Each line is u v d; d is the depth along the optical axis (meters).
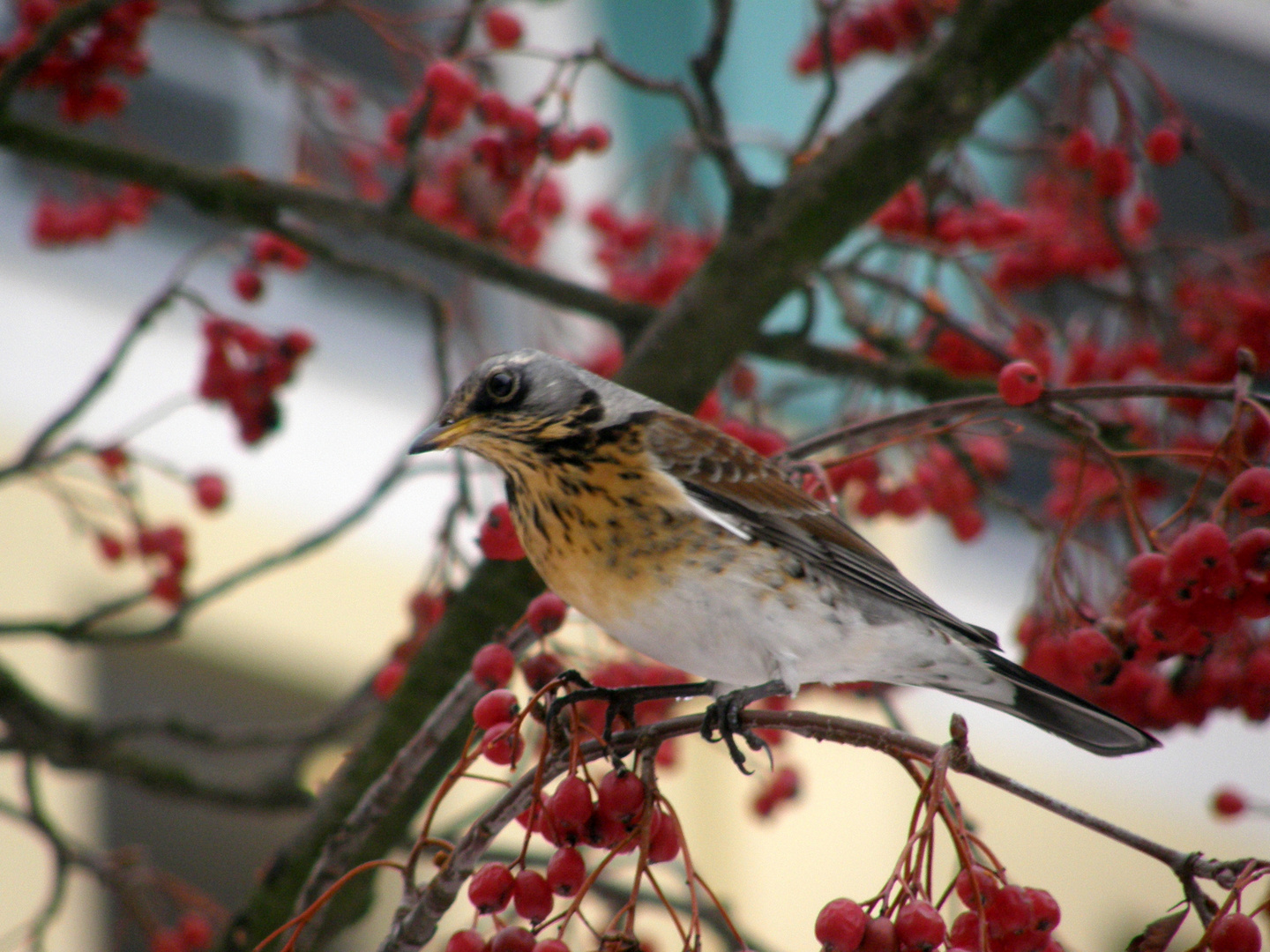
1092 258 10.97
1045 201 11.50
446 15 9.50
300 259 10.67
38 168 13.47
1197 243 10.33
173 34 17.69
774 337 10.37
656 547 7.46
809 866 17.52
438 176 11.66
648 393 8.92
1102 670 6.86
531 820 5.39
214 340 10.45
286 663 16.25
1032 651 8.34
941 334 10.86
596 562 7.51
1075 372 10.33
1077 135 9.78
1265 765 19.50
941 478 10.20
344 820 8.35
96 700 15.65
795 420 17.66
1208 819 19.00
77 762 10.32
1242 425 8.19
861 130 9.05
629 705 6.93
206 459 16.69
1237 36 20.52
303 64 11.18
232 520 16.52
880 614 7.56
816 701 14.62
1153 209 10.83
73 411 10.36
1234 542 6.39
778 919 17.20
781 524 7.60
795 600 7.49
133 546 11.85
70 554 15.34
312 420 17.72
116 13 9.73
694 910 5.08
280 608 16.41
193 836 16.22
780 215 8.99
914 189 10.96
